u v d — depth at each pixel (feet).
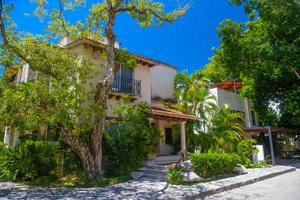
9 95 36.22
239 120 89.61
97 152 44.09
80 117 41.60
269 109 93.97
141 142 52.95
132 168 50.29
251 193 35.81
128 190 36.58
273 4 69.41
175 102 79.20
